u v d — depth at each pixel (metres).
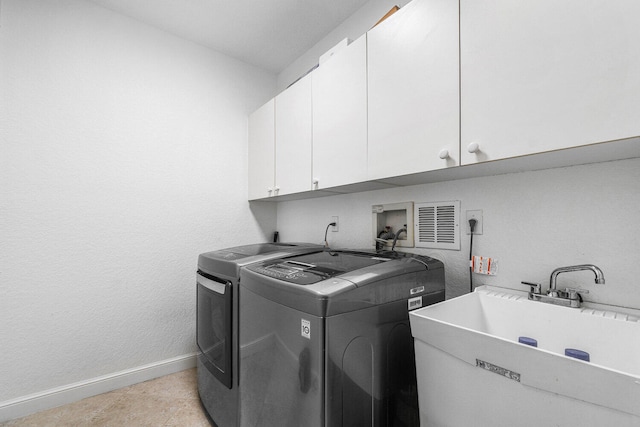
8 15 1.54
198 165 2.18
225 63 2.33
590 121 0.71
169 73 2.06
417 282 1.09
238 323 1.21
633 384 0.48
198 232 2.17
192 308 2.13
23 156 1.57
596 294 0.95
